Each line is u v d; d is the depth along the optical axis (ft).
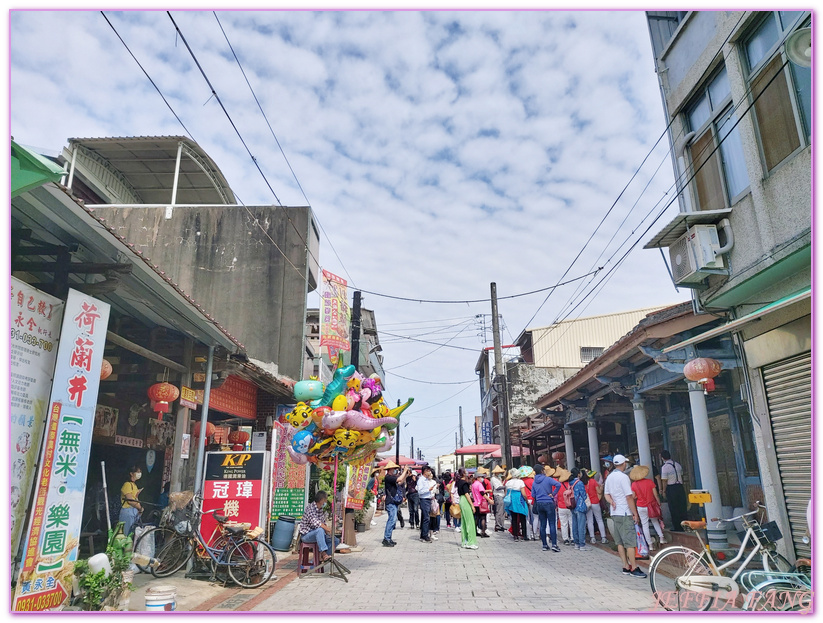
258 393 46.50
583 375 44.27
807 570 19.76
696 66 30.58
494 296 69.41
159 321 29.94
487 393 114.21
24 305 16.97
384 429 29.63
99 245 19.74
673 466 37.45
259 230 51.42
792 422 24.36
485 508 44.93
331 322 46.14
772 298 25.62
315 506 28.14
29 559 15.94
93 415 18.97
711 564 19.76
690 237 28.40
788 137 24.12
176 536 26.71
